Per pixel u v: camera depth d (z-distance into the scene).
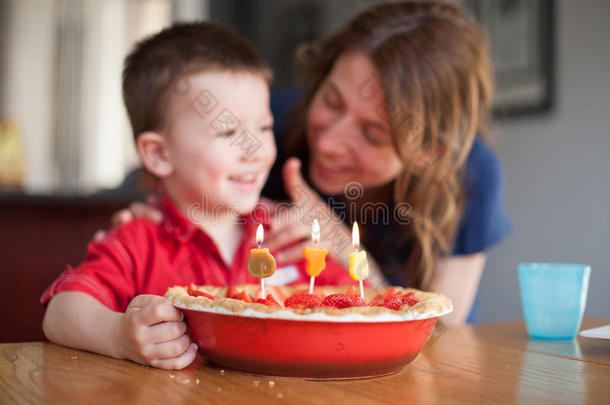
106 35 4.57
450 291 1.34
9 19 4.79
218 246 1.03
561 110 2.22
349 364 0.59
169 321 0.64
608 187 2.08
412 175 1.17
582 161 2.16
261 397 0.53
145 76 1.02
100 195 1.88
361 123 1.11
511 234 2.42
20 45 4.82
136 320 0.64
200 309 0.61
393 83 1.06
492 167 1.37
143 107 1.03
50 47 4.74
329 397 0.54
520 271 0.91
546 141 2.28
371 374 0.61
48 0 4.72
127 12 4.46
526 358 0.73
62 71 4.68
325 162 1.18
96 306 0.75
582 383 0.61
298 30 3.42
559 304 0.86
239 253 1.03
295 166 1.15
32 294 1.77
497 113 2.44
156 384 0.57
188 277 0.96
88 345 0.72
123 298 0.86
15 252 1.75
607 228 2.09
